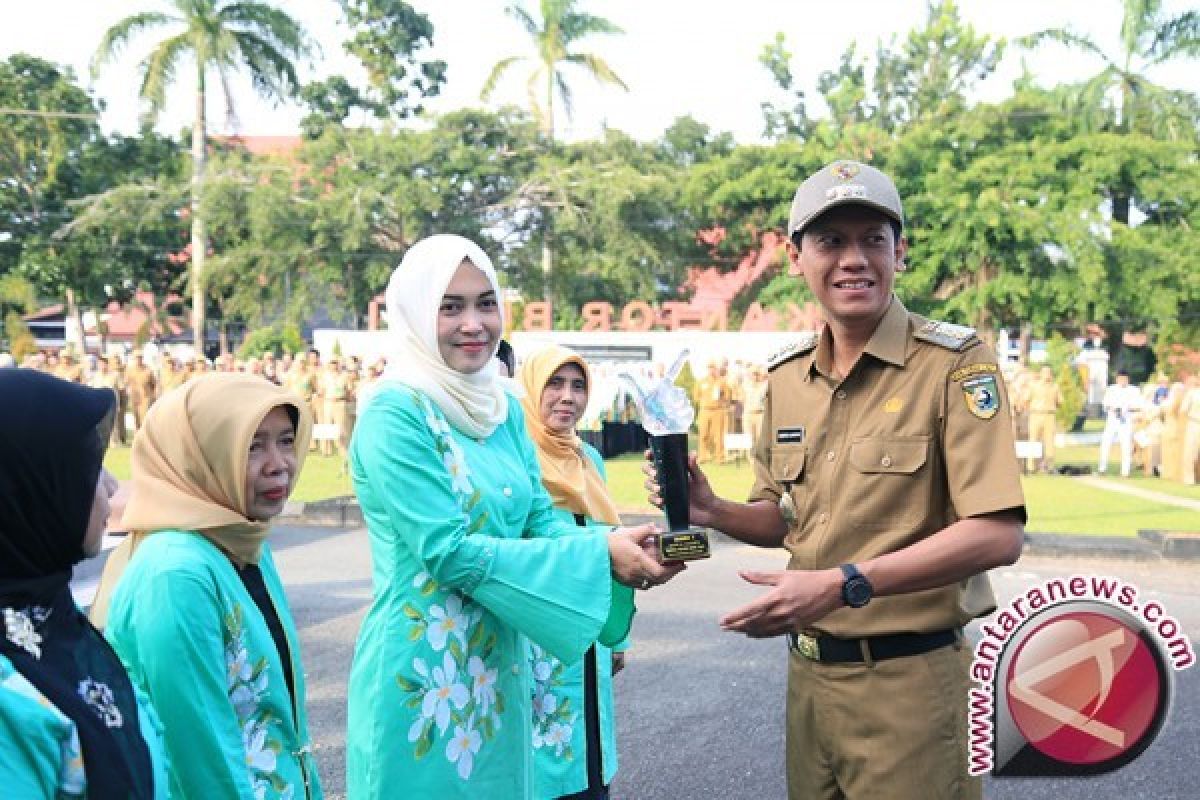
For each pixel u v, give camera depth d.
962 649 2.34
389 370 2.44
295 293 29.30
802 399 2.46
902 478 2.27
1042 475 15.13
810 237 2.30
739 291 29.44
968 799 2.35
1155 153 23.77
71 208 30.05
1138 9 25.17
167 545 2.05
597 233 28.00
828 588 2.06
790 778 2.53
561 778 3.25
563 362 3.85
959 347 2.26
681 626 6.43
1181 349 25.48
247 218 27.75
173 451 2.16
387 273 27.45
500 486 2.42
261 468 2.20
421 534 2.22
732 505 2.55
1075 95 25.19
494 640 2.40
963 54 27.59
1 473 1.46
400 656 2.29
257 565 2.29
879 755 2.29
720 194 26.80
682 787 4.11
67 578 1.55
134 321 39.28
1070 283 23.88
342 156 28.55
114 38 26.67
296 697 2.28
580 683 3.35
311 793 2.23
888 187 2.28
